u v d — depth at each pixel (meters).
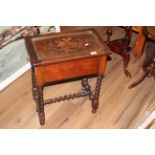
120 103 2.18
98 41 1.76
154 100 2.21
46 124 2.00
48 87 2.32
